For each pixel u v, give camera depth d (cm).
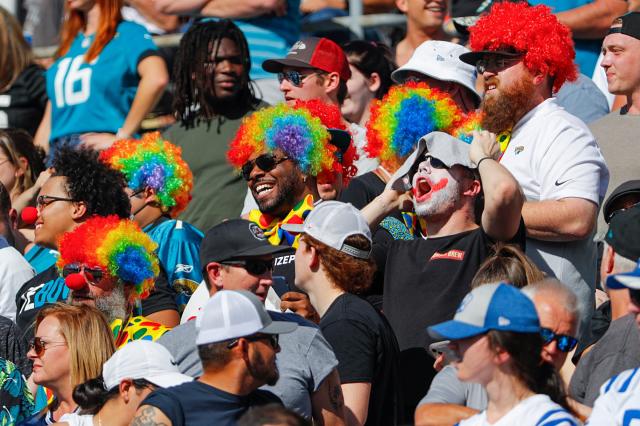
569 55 2309
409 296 2067
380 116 2412
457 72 2588
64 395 2075
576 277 2192
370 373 1895
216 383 1667
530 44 2264
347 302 1945
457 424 1562
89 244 2272
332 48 2845
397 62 3291
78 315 2086
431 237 2120
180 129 3062
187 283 2573
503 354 1470
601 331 2002
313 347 1859
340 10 3662
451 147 2122
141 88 3275
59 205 2483
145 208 2741
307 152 2411
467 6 3284
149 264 2323
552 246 2186
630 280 1545
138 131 3394
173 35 3494
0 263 2619
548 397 1476
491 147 2100
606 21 3091
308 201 2400
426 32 3241
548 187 2206
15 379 2177
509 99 2272
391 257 2128
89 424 1856
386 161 2444
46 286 2473
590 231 2169
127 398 1836
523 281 1838
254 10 3328
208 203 2967
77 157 2517
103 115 3303
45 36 3925
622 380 1527
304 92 2830
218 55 3014
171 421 1630
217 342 1655
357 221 1991
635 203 2172
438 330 1493
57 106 3375
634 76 2566
